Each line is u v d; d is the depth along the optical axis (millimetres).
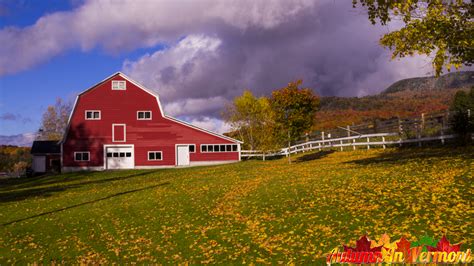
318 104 53625
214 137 51969
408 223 11172
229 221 14672
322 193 16578
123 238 14352
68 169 48906
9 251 14125
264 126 66938
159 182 29844
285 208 15203
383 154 30453
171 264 11102
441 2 15375
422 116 32594
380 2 16469
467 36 15078
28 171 54875
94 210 20016
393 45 16297
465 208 11617
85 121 49656
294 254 10367
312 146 47156
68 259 12641
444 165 18656
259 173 28688
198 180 28031
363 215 12625
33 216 20078
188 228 14555
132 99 50688
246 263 10344
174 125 51344
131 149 50281
